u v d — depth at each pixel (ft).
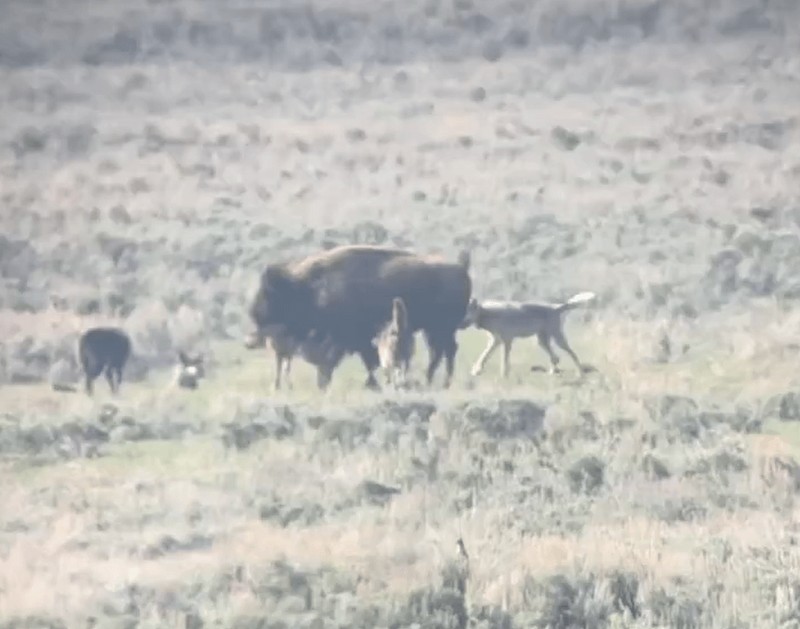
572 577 118.93
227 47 517.96
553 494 144.56
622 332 222.48
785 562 123.65
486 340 225.35
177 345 228.02
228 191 374.02
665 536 131.64
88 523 137.59
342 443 160.15
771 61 488.02
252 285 274.36
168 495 144.15
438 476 147.95
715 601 117.50
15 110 462.19
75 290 276.00
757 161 389.39
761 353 207.62
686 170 380.78
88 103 472.44
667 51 499.92
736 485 147.33
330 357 197.06
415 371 206.39
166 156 412.98
